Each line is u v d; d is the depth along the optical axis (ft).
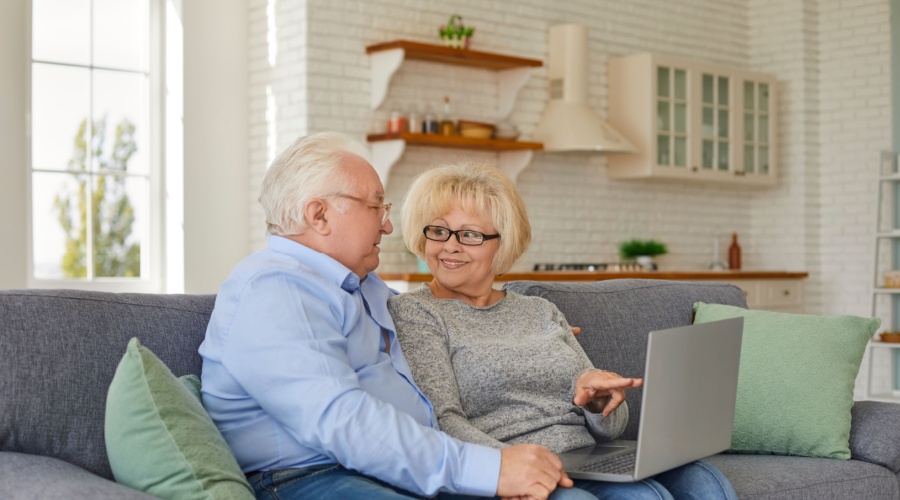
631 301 10.05
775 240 25.27
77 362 6.48
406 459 6.07
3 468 5.68
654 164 21.93
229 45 18.81
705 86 23.00
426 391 7.24
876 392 24.03
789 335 9.70
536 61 20.25
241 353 6.30
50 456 6.27
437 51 18.74
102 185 17.92
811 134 24.84
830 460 9.06
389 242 19.15
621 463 6.86
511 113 20.92
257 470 6.48
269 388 6.20
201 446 5.77
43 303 6.58
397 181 19.33
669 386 6.44
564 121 20.88
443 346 7.54
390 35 19.06
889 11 24.08
